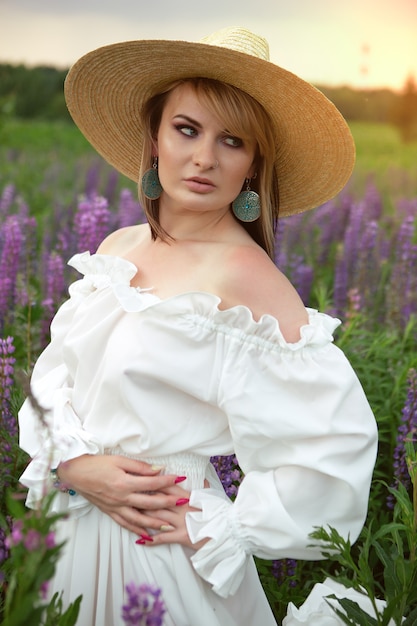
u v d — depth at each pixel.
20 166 10.70
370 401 4.48
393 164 11.77
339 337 5.23
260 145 2.97
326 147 3.12
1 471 3.59
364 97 12.63
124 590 2.85
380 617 2.87
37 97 13.55
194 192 2.86
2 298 5.28
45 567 2.10
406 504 2.98
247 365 2.72
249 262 2.81
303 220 7.95
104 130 3.45
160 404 2.80
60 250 5.89
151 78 3.03
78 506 2.87
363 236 6.39
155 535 2.80
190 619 2.81
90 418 2.89
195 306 2.74
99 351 2.89
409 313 5.98
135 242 3.27
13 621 2.02
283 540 2.70
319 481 2.71
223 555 2.73
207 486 2.98
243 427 2.72
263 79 2.84
